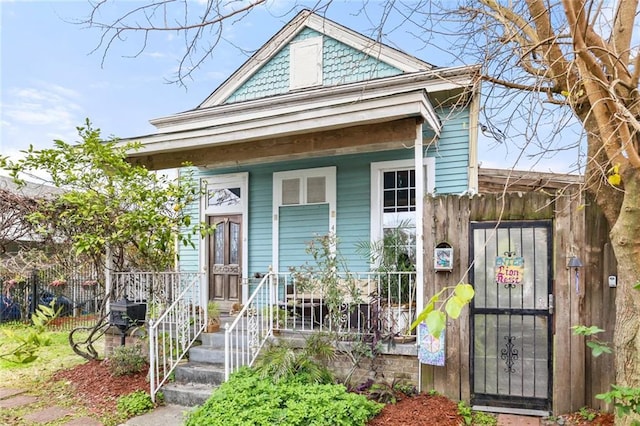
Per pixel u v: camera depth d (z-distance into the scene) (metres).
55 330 10.10
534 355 4.36
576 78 2.94
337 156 7.21
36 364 6.83
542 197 4.41
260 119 5.60
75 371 6.27
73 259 8.13
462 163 6.39
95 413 4.77
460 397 4.52
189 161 6.57
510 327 4.45
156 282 6.29
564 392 4.21
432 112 5.36
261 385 4.21
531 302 4.40
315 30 8.16
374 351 4.75
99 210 5.65
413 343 4.84
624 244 2.85
